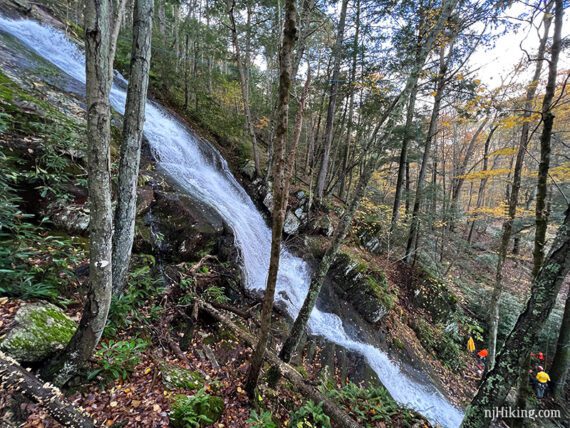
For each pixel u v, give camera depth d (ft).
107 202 7.28
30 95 17.97
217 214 22.15
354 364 19.33
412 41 24.36
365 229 34.86
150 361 10.79
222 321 14.56
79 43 36.19
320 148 45.91
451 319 30.68
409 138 30.86
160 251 17.13
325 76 37.47
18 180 13.07
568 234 8.00
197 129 38.14
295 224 30.19
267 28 40.19
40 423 6.68
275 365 12.44
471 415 9.07
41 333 8.20
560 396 24.13
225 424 9.48
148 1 10.26
